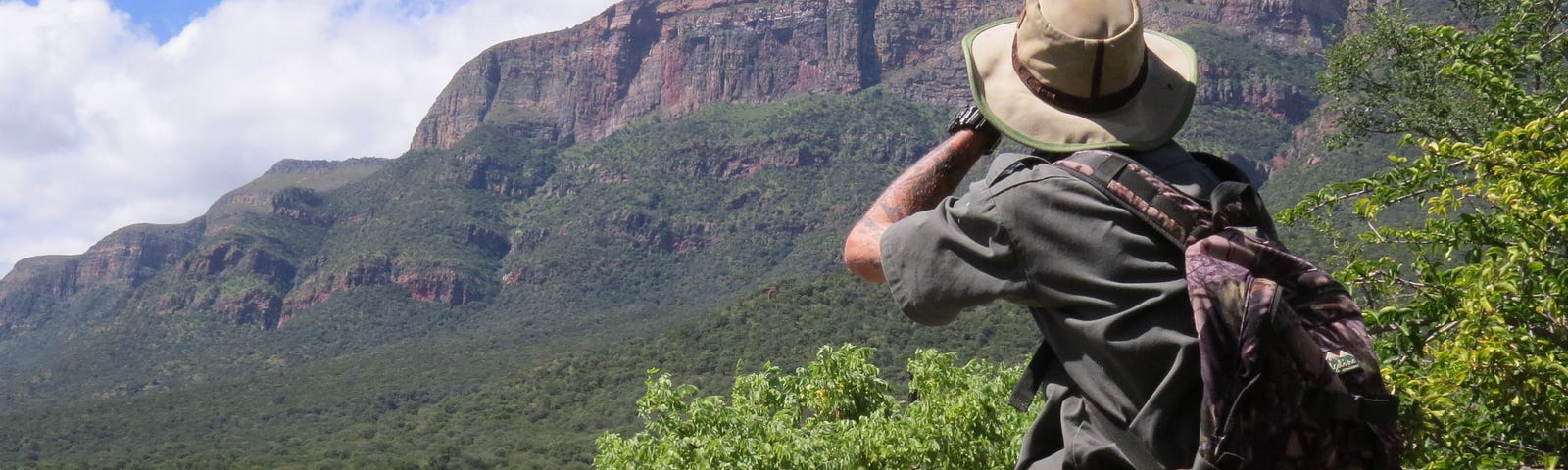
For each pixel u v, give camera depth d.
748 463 16.20
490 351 171.50
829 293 102.25
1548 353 4.77
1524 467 4.62
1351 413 1.80
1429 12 53.22
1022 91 2.10
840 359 18.62
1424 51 13.50
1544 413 4.58
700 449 16.59
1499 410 4.82
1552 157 6.04
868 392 18.62
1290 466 1.78
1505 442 4.82
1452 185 6.42
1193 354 1.83
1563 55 9.86
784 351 93.25
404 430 109.12
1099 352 1.91
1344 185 6.99
